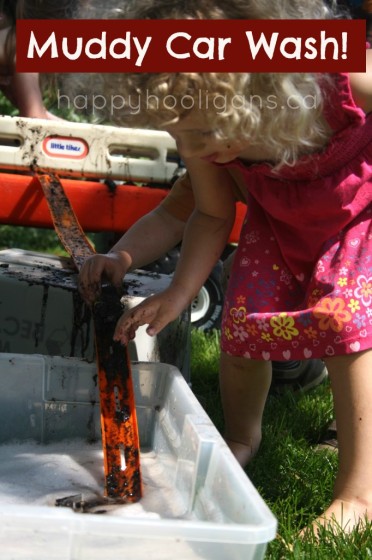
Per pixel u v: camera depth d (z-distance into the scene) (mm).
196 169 1833
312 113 1553
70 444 1898
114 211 2797
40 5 1899
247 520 1252
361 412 1672
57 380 1896
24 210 2779
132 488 1644
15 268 2246
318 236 1734
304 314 1708
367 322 1678
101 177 2732
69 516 1163
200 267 1891
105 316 1883
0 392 1890
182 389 1719
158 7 1485
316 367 2447
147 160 2730
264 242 1819
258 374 1927
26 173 2816
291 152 1630
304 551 1518
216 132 1441
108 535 1170
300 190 1720
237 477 1329
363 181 1693
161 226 2080
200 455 1505
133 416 1731
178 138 1497
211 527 1159
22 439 1904
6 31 2926
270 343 1765
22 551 1175
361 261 1697
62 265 2336
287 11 1521
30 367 1890
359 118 1615
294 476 1883
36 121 2680
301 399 2377
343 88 1601
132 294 2123
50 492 1656
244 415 1977
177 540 1177
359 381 1676
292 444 2064
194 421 1573
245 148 1582
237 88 1414
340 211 1702
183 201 2076
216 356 2686
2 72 3062
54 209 2373
